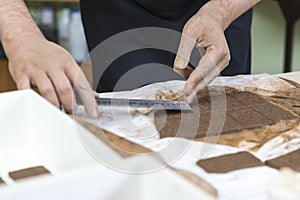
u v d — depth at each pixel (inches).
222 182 22.2
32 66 31.6
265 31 79.0
